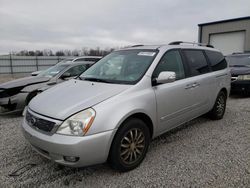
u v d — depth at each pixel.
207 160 3.36
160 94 3.46
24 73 33.75
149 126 3.42
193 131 4.59
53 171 3.12
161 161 3.35
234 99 7.89
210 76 4.69
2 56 32.38
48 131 2.75
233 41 22.61
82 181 2.88
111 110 2.83
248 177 2.89
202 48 4.86
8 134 4.54
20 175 3.02
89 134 2.65
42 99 3.26
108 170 3.13
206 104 4.67
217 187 2.70
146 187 2.74
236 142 4.01
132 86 3.21
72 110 2.75
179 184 2.78
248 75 7.83
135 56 3.88
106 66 4.01
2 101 5.80
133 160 3.13
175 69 3.92
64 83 3.84
